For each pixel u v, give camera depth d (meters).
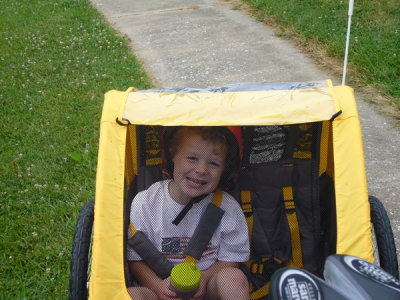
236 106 1.86
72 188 3.36
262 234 2.21
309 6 6.89
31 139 4.00
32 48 6.07
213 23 7.07
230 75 5.38
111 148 1.84
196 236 1.95
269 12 7.03
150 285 1.92
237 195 2.22
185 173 1.94
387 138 3.98
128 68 5.41
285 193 2.22
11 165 3.63
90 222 2.14
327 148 2.14
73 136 4.02
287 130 2.14
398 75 4.86
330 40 5.78
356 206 1.68
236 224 2.01
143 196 2.03
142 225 1.98
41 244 2.86
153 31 6.89
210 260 1.98
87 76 5.18
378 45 5.32
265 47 6.05
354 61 5.17
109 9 8.14
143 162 2.21
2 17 7.58
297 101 1.86
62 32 6.69
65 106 4.53
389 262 1.95
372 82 4.84
